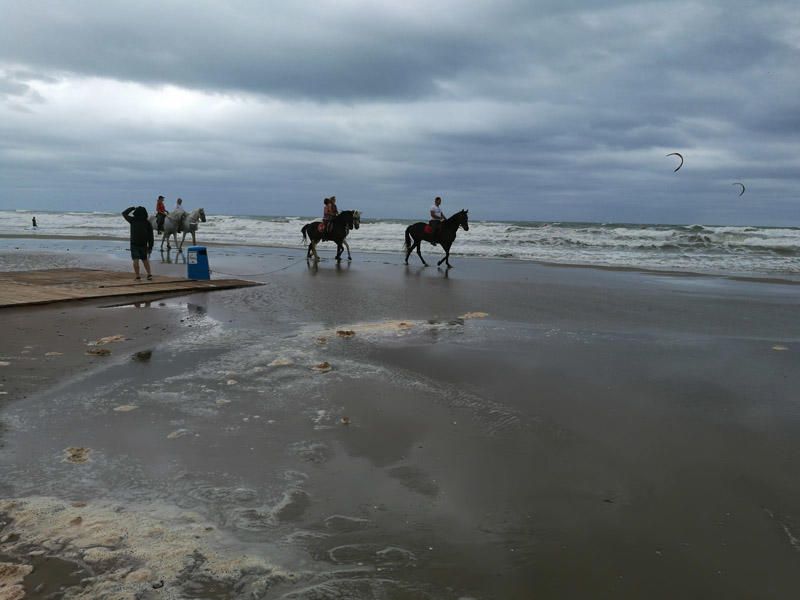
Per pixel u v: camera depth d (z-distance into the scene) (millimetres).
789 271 22562
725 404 6516
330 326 10555
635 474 4812
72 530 3734
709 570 3539
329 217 22219
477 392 6859
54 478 4496
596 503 4328
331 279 17891
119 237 40875
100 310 11844
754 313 12484
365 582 3328
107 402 6262
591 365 8086
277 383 7039
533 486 4582
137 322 10648
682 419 6055
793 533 3941
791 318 11898
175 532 3760
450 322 11109
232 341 9195
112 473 4605
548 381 7324
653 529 3986
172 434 5422
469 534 3887
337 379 7242
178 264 21969
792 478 4746
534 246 35125
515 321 11320
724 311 12719
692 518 4133
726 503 4344
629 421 5988
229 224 53438
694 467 4953
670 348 9148
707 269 23203
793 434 5660
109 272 17750
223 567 3402
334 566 3477
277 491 4402
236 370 7535
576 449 5301
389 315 11805
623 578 3451
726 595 3314
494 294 14961
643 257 28406
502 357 8445
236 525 3895
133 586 3195
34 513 3936
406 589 3277
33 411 5953
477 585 3344
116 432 5445
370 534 3848
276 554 3574
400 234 44938
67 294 13180
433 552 3662
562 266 23812
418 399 6570
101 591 3146
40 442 5184
